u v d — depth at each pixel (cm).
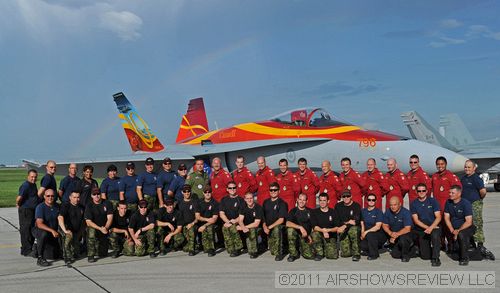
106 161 1592
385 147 1244
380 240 834
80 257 899
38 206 848
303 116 1425
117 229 894
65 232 830
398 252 827
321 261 812
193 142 1806
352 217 814
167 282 666
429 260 802
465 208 775
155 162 1584
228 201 893
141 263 823
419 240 809
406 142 1252
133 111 2291
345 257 845
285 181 1035
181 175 1077
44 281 689
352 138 1304
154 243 881
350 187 1003
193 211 907
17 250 1001
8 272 761
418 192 805
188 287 633
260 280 669
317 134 1362
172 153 1631
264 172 1057
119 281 679
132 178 1041
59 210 873
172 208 921
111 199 1035
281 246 839
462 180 860
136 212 888
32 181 933
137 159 1555
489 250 873
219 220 961
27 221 921
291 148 1393
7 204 2325
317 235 820
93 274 734
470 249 807
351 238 812
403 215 802
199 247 956
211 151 1516
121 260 860
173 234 916
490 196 2405
